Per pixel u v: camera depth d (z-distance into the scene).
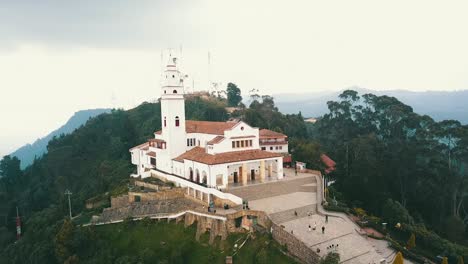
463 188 74.00
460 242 67.44
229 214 49.47
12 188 124.94
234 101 174.00
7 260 66.94
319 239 46.47
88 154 126.31
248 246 46.66
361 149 86.62
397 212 63.47
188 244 51.50
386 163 86.12
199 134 74.19
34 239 66.25
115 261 52.25
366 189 81.44
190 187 63.22
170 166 73.25
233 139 66.44
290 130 121.06
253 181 66.25
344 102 119.31
